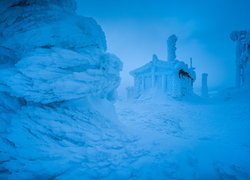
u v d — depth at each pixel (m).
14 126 4.39
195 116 14.45
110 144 5.54
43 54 5.36
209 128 10.77
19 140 4.04
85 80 6.23
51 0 6.39
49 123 5.16
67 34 5.93
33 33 5.52
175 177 3.85
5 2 5.19
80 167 3.83
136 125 10.40
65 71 5.67
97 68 6.79
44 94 5.46
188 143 6.62
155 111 15.88
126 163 4.41
